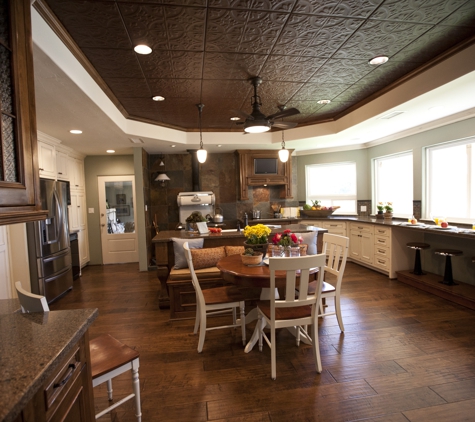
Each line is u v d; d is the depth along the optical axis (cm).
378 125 420
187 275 314
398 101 320
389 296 363
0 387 75
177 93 331
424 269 438
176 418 172
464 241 373
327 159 623
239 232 395
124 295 400
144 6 180
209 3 180
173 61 255
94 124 355
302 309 222
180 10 185
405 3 186
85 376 121
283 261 194
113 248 606
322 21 203
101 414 152
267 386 198
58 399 96
